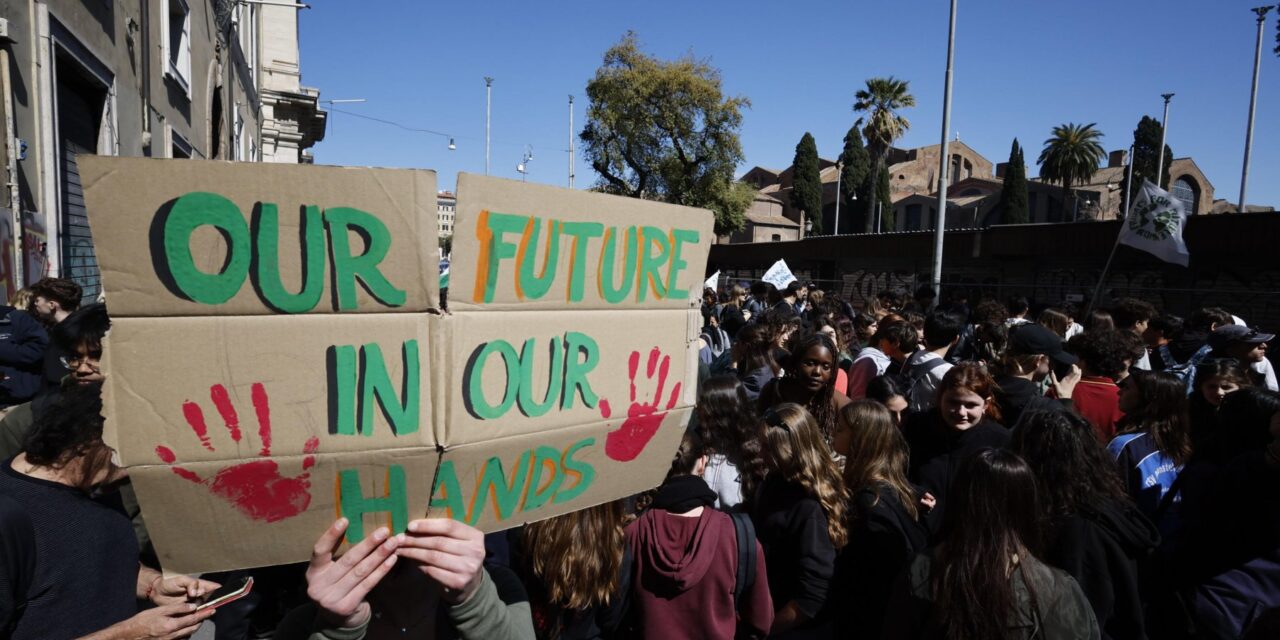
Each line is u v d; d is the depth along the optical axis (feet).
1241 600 8.95
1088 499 7.93
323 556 3.80
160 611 6.10
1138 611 7.82
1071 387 14.92
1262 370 17.61
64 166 21.39
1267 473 8.97
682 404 5.14
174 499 3.52
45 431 6.15
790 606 8.89
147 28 28.91
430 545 3.93
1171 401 11.12
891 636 7.29
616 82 113.80
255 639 7.38
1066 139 156.25
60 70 21.09
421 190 3.72
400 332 3.77
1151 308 21.31
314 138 106.22
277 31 81.71
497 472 4.17
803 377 14.11
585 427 4.55
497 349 4.07
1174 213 27.76
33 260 17.72
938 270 54.85
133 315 3.36
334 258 3.62
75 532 6.21
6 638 5.77
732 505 10.14
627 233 4.66
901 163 215.10
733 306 33.91
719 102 113.39
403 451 3.83
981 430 10.98
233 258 3.47
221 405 3.53
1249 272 42.06
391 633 4.62
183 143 35.73
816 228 172.14
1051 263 56.75
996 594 6.41
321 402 3.68
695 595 7.29
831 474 9.32
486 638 4.39
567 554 6.77
